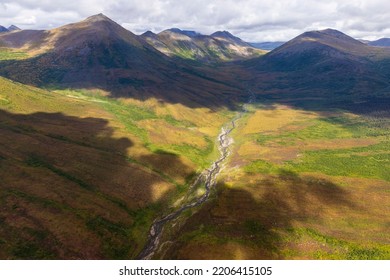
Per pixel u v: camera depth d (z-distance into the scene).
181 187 108.06
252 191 101.38
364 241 77.62
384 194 100.88
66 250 72.81
